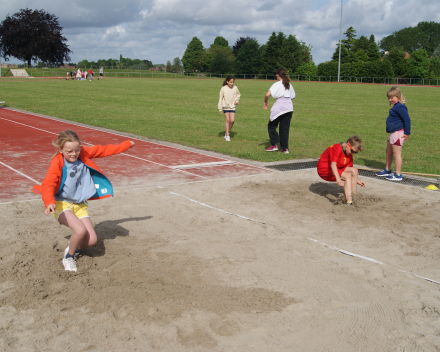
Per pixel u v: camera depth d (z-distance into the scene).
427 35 115.50
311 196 6.66
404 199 6.62
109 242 4.67
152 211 5.75
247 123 15.96
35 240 4.62
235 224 5.32
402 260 4.41
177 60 103.31
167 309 3.35
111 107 20.42
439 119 18.31
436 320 3.28
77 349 2.84
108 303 3.41
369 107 23.08
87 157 3.99
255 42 74.75
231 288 3.72
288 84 9.89
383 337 3.07
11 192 6.52
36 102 22.14
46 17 74.38
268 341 2.99
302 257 4.42
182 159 9.32
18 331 3.02
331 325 3.21
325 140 12.51
